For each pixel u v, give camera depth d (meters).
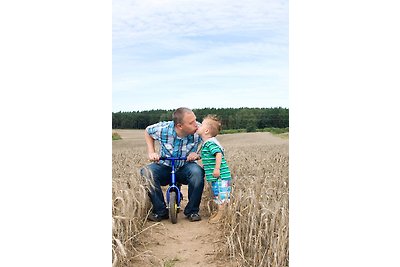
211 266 4.54
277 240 4.50
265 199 4.90
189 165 5.62
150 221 5.56
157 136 5.68
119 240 4.21
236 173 6.12
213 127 5.63
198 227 5.40
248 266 4.39
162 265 4.49
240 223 4.79
